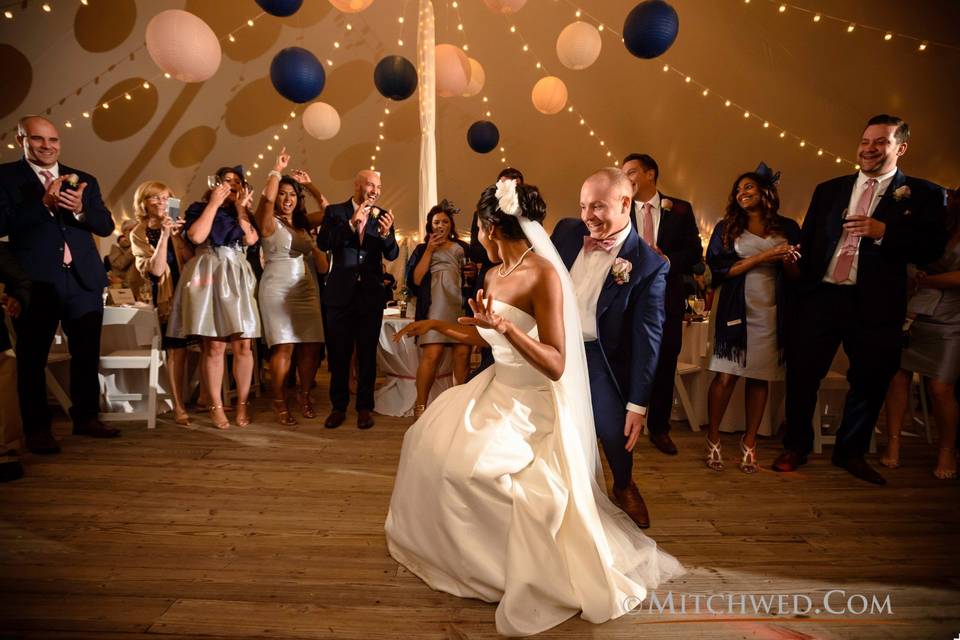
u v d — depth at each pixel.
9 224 2.86
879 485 2.66
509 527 1.59
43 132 2.88
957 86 5.50
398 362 3.96
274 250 3.51
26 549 1.89
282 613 1.55
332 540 2.00
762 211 2.89
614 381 2.09
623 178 2.07
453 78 5.07
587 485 1.69
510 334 1.51
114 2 5.65
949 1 5.13
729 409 3.56
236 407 3.79
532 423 1.74
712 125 6.50
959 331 2.74
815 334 2.80
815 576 1.82
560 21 6.28
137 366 3.38
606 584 1.58
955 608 1.64
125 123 6.21
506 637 1.47
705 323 3.71
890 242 2.58
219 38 6.06
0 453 2.50
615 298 2.05
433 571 1.73
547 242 1.76
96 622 1.49
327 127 5.41
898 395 2.95
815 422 3.21
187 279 3.22
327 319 3.53
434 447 1.71
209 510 2.23
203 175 6.66
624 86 6.51
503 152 6.92
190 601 1.60
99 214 3.13
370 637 1.46
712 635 1.50
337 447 3.09
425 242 3.76
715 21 5.85
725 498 2.47
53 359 3.33
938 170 5.93
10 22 5.49
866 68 5.70
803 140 6.29
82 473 2.61
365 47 6.42
